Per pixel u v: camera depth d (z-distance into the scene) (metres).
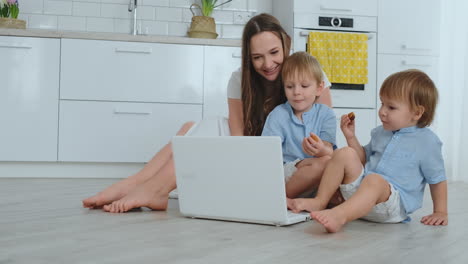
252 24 1.95
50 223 1.47
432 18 3.63
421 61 3.62
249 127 2.07
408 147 1.59
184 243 1.21
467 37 3.55
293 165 1.72
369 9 3.54
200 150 1.56
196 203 1.59
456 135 3.60
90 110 3.26
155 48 3.32
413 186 1.59
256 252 1.12
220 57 3.39
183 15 3.88
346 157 1.54
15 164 3.25
